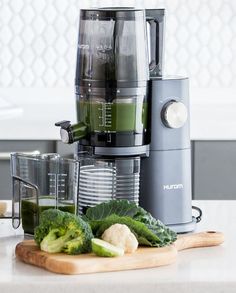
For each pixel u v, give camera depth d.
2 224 2.78
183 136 2.72
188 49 5.32
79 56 2.63
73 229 2.32
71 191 2.54
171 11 5.27
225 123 4.73
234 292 2.20
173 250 2.37
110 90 2.59
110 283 2.17
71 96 5.27
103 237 2.37
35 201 2.55
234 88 5.33
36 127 4.65
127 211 2.50
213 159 4.70
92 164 2.65
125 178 2.65
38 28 5.27
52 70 5.29
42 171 2.54
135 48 2.59
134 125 2.63
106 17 2.57
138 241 2.41
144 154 2.67
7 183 4.59
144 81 2.62
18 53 5.27
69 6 5.27
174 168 2.71
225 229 2.74
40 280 2.18
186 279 2.21
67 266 2.22
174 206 2.71
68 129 2.60
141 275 2.23
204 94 5.30
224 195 4.72
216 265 2.33
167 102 2.68
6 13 5.25
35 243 2.42
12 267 2.30
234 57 5.30
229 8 5.30
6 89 5.25
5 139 4.62
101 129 2.62
